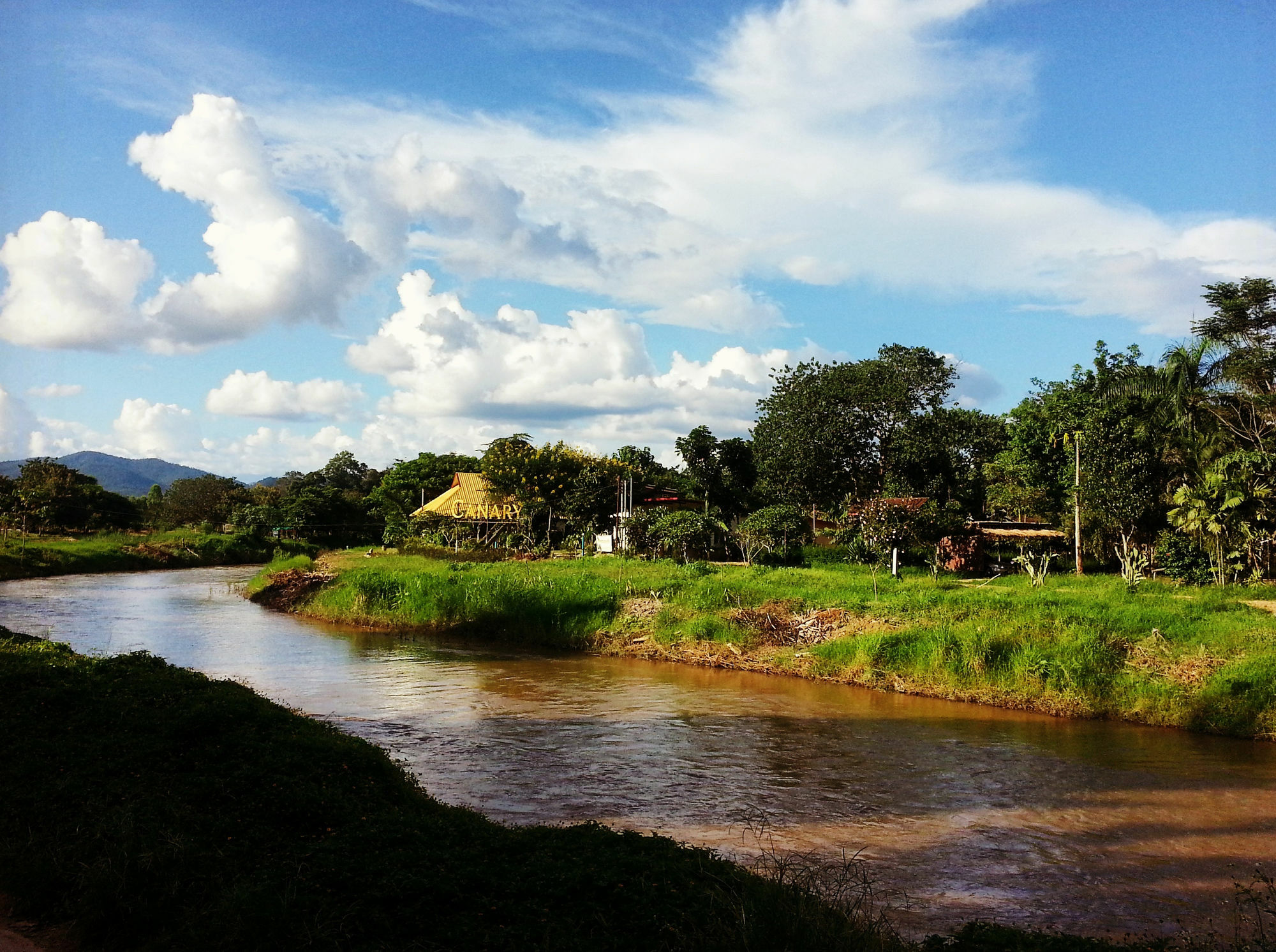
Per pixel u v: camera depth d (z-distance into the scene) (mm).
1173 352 32094
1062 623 17797
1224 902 7906
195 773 8602
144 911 6223
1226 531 26031
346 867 6641
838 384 46312
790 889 6656
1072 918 7539
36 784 8359
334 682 17984
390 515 61094
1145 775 11875
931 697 16719
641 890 6449
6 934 6406
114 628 25953
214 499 79938
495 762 12273
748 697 16734
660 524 34812
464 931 5801
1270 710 13875
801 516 37250
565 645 22375
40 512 55312
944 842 9406
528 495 45375
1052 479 34469
